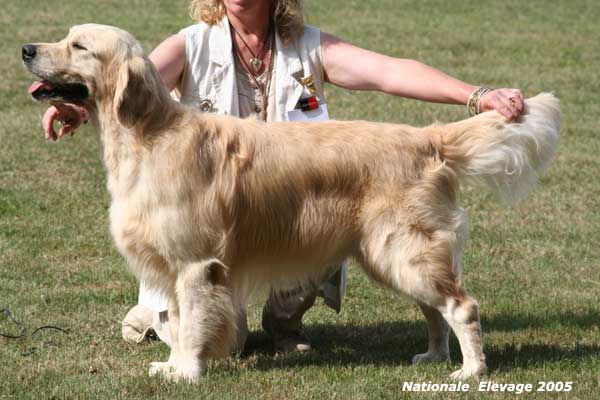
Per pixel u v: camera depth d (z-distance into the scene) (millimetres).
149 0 38562
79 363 9945
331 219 9500
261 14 10633
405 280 9477
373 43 31984
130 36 9430
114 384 9180
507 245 14742
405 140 9594
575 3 40656
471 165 9711
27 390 9047
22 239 14320
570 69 29250
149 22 34188
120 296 12250
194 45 10648
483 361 9508
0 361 9875
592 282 13078
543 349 10516
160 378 9344
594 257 14188
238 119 9625
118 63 9203
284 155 9438
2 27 32562
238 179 9352
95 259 13672
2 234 14531
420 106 24375
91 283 12750
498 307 12078
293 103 10773
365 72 10664
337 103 24344
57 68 9391
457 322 9484
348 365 10016
